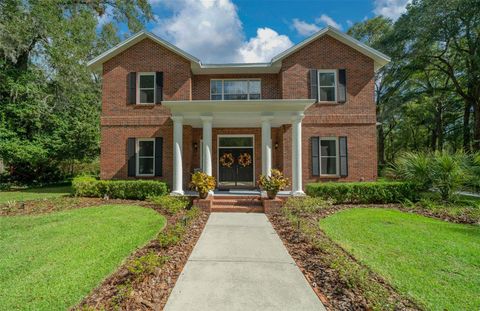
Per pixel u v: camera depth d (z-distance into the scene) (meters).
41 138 16.28
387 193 10.24
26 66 16.48
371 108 12.29
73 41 18.30
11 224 7.11
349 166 12.16
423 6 17.58
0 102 15.45
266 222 7.91
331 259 4.57
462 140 23.78
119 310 3.17
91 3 20.72
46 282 3.99
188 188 12.32
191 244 5.77
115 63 12.55
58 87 17.42
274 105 10.27
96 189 11.07
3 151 14.69
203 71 13.04
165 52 12.46
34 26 15.40
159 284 3.89
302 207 8.61
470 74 17.56
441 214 8.51
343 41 12.35
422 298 3.53
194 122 11.82
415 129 29.19
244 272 4.37
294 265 4.67
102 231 6.52
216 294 3.65
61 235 6.22
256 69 12.93
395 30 19.98
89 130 18.47
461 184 10.07
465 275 4.22
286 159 12.31
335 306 3.33
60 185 17.72
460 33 17.34
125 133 12.43
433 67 21.53
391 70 23.11
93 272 4.30
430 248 5.42
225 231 6.90
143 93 12.59
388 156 33.66
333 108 12.28
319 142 12.24
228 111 10.37
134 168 12.34
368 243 5.72
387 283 3.92
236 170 13.38
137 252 5.17
